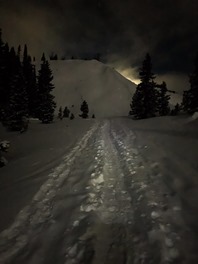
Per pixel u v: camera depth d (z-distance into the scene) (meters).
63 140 19.64
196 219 5.02
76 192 7.29
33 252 4.51
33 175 9.51
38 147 17.83
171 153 10.01
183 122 17.27
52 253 4.43
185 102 29.25
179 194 6.27
